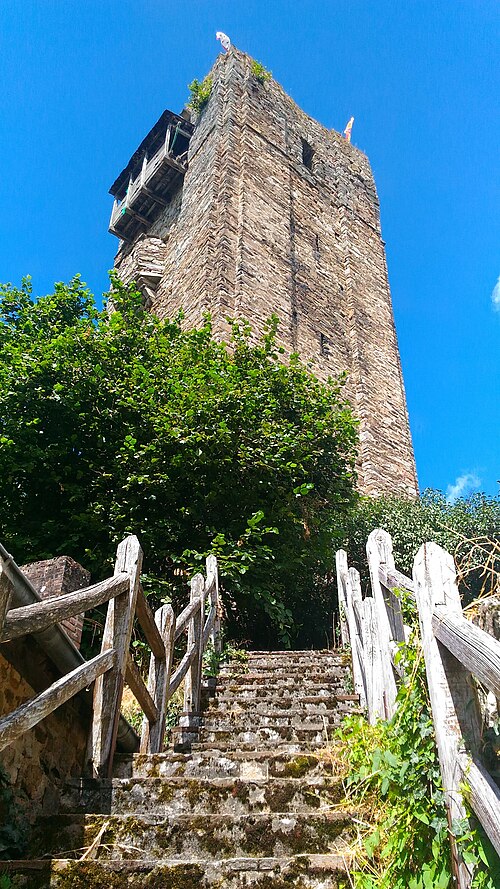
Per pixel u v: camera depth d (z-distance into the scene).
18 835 2.94
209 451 8.56
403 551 11.39
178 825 3.05
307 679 6.45
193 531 8.72
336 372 17.72
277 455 8.99
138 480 8.15
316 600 10.66
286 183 20.06
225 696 6.00
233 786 3.38
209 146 19.28
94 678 3.32
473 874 2.17
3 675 3.14
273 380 10.54
